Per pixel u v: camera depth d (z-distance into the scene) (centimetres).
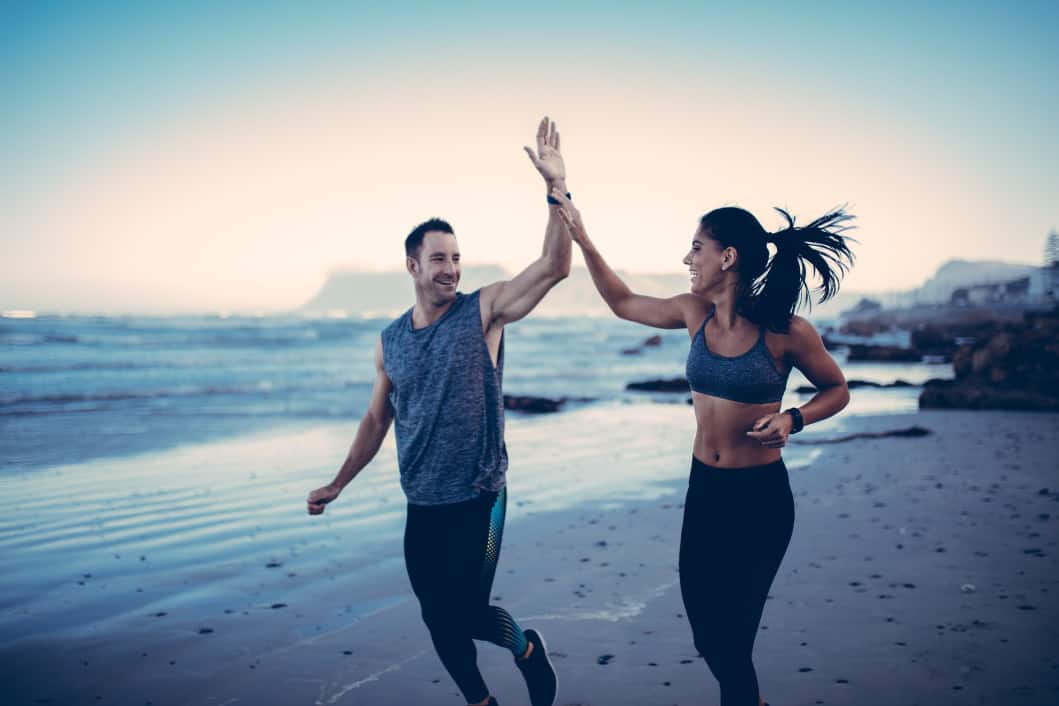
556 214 257
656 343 4572
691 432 1190
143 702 309
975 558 463
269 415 1399
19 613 417
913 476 737
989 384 1622
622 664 334
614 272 285
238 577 481
